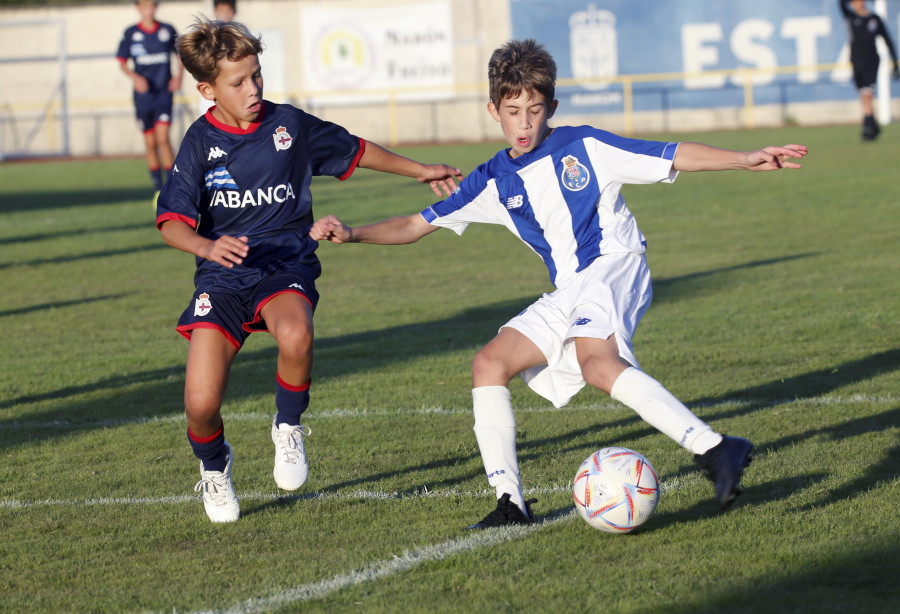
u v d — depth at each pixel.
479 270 33.94
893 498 12.34
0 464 15.82
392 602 10.08
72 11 102.94
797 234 37.19
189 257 39.00
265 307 12.73
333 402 19.00
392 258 37.38
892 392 17.70
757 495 12.82
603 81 94.81
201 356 12.42
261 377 21.30
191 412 12.23
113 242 43.22
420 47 98.88
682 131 94.50
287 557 11.54
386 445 16.22
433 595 10.22
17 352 24.28
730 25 93.25
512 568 10.84
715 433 10.94
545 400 18.75
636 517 11.48
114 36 103.19
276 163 13.16
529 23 95.31
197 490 13.41
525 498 13.26
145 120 51.47
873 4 88.56
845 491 12.73
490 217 13.21
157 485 14.62
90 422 18.30
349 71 99.81
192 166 12.98
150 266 37.09
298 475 13.38
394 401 18.94
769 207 44.78
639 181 12.16
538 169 12.53
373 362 22.09
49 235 45.84
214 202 13.17
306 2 99.50
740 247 35.12
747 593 9.86
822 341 21.92
